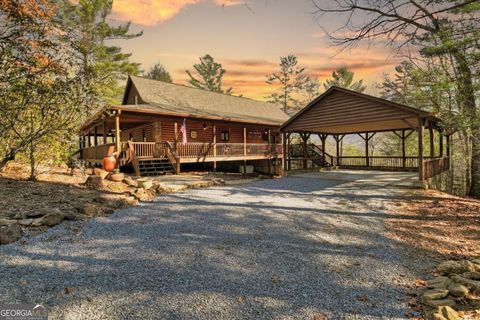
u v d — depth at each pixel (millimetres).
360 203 8430
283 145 16750
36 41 7156
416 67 16719
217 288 3479
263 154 19391
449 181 16578
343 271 4051
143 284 3510
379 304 3207
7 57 6891
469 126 11578
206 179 12523
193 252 4582
